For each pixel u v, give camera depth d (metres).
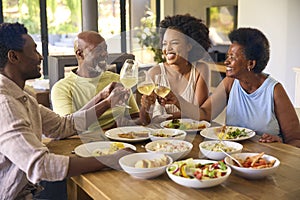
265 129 2.29
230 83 2.44
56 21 6.69
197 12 7.80
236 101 2.39
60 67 2.92
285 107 2.27
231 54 2.32
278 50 4.95
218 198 1.38
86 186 1.56
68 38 6.80
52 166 1.54
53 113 2.10
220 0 7.36
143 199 1.38
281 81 4.95
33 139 1.57
